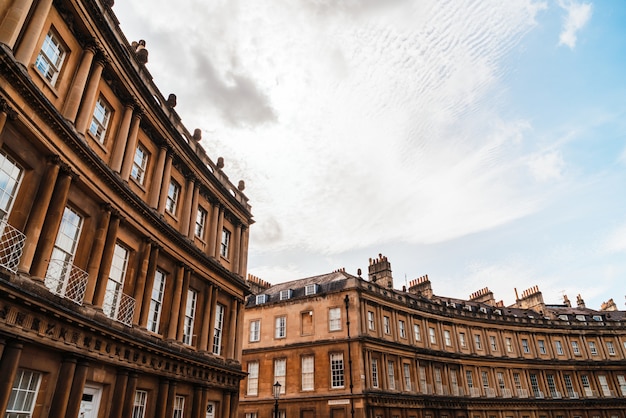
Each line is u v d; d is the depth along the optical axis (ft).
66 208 38.14
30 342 30.81
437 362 118.62
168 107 56.75
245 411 105.60
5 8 30.37
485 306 152.87
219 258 67.51
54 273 35.50
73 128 36.29
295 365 103.91
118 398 40.63
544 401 135.23
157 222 49.73
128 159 46.60
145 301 47.50
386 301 111.24
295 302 111.55
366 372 95.86
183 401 53.98
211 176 66.08
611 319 165.89
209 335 62.18
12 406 30.68
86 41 40.52
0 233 30.01
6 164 31.63
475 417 119.96
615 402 142.92
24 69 30.71
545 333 150.92
